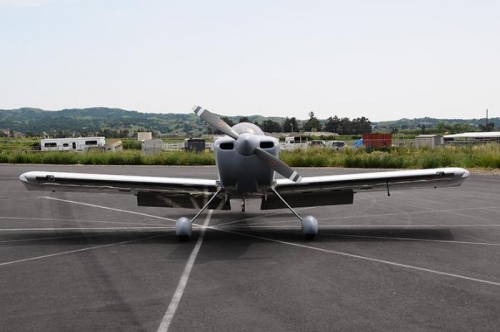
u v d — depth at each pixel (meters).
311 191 9.46
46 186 9.55
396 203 13.95
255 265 6.83
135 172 25.67
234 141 8.29
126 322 4.58
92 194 17.23
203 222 10.95
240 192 8.69
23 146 72.56
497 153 25.81
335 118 149.88
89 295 5.46
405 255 7.39
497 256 7.28
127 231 9.83
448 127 140.25
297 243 8.42
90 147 56.59
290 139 61.53
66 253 7.71
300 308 4.95
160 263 6.99
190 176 22.17
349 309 4.91
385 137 50.03
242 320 4.61
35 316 4.77
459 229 9.66
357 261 7.02
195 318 4.67
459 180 9.20
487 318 4.63
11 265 6.91
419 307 4.96
